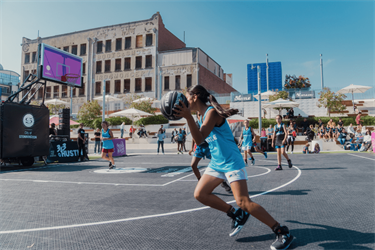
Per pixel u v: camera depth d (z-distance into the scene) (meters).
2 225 3.69
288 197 5.08
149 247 2.85
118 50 41.25
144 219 3.86
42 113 12.42
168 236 3.17
